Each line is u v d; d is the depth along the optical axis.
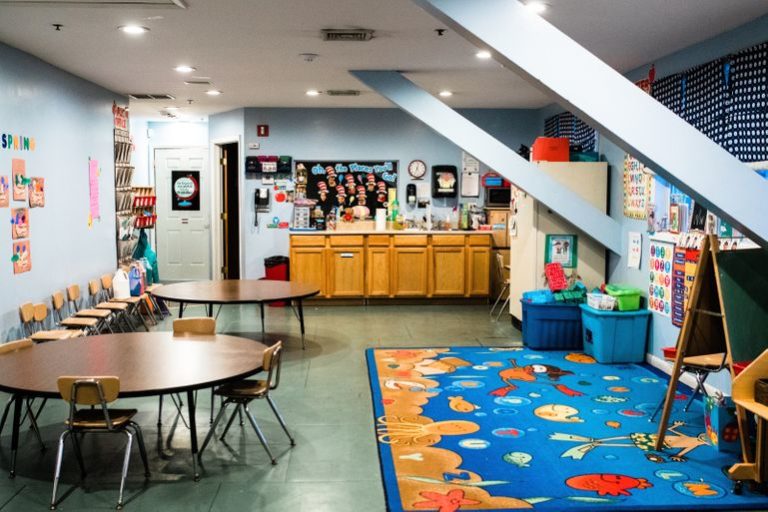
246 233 10.98
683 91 6.14
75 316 7.23
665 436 4.80
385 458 4.40
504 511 3.67
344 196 10.91
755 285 4.31
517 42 3.73
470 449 4.56
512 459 4.39
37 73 6.84
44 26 5.56
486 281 10.29
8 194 6.18
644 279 6.91
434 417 5.21
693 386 5.98
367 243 10.17
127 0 4.81
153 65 7.26
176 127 13.11
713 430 4.56
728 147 5.41
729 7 4.80
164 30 5.71
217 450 4.59
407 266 10.23
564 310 7.33
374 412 5.33
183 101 10.17
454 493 3.88
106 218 8.83
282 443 4.71
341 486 4.04
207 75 7.89
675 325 6.27
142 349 4.71
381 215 10.50
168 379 3.96
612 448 4.59
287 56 6.77
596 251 7.81
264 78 8.09
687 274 6.02
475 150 7.37
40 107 6.90
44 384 3.87
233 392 4.48
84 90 8.11
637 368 6.68
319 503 3.82
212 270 12.41
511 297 8.77
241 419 5.01
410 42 6.14
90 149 8.28
